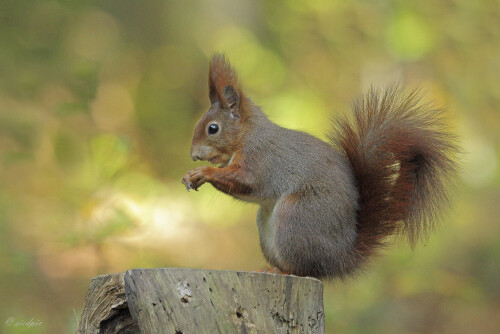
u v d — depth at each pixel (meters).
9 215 13.20
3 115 14.29
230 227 16.83
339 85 18.62
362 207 7.06
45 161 14.95
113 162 11.10
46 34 15.42
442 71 18.22
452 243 15.08
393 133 7.16
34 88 14.88
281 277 5.57
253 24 21.97
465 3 18.08
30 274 11.93
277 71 19.06
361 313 12.73
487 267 14.62
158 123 20.62
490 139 17.98
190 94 22.27
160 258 12.46
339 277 6.88
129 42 22.94
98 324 5.71
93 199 10.70
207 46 22.41
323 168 6.88
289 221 6.76
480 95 18.22
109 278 5.80
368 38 18.62
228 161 7.53
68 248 11.01
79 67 12.49
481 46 18.27
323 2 18.75
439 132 7.21
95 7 21.50
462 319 13.23
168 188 18.11
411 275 13.98
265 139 7.21
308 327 5.61
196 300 5.32
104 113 20.42
